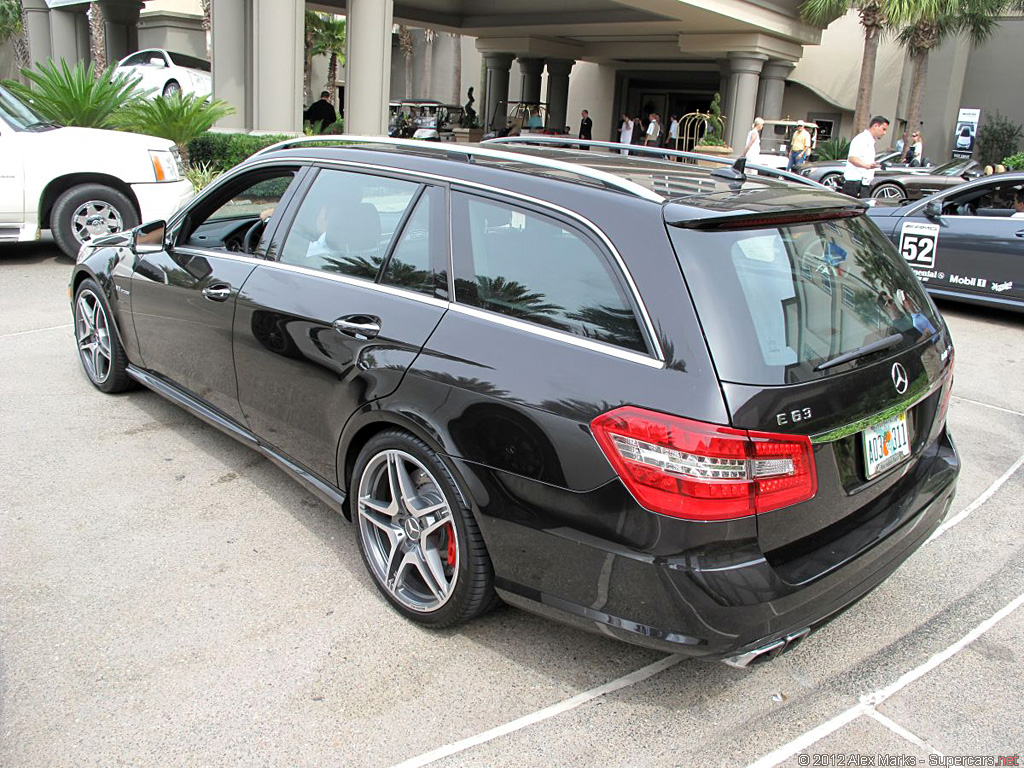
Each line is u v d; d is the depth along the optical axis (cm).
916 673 309
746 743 270
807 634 267
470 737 267
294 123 1446
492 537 281
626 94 3372
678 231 258
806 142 2075
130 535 375
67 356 610
